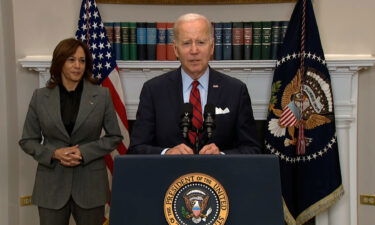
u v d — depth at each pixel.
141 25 3.46
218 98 2.03
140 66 3.40
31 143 2.67
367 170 3.35
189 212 1.29
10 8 3.37
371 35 3.29
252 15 3.66
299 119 3.15
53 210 2.59
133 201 1.30
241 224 1.29
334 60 3.17
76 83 2.74
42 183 2.62
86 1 3.35
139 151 1.96
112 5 3.69
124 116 3.33
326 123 3.14
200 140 1.81
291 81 3.19
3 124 3.40
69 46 2.67
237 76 3.43
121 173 1.33
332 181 3.13
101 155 2.65
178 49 1.96
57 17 3.46
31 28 3.42
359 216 3.38
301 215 3.18
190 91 2.06
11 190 3.43
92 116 2.65
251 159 1.33
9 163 3.41
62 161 2.55
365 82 3.32
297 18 3.22
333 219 3.29
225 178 1.32
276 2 3.60
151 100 2.09
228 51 3.42
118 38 3.46
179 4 3.66
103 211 2.74
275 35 3.37
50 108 2.63
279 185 1.31
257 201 1.30
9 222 3.42
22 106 3.40
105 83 3.30
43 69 3.30
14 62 3.38
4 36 3.41
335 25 3.33
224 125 2.00
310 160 3.15
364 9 3.29
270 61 3.32
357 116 3.35
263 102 3.41
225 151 1.97
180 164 1.33
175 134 1.99
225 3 3.63
